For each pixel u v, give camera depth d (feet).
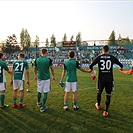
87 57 93.71
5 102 18.88
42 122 13.70
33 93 23.08
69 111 16.10
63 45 89.61
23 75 16.88
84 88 26.45
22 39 211.82
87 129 12.55
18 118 14.47
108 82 14.90
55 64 80.84
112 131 12.28
